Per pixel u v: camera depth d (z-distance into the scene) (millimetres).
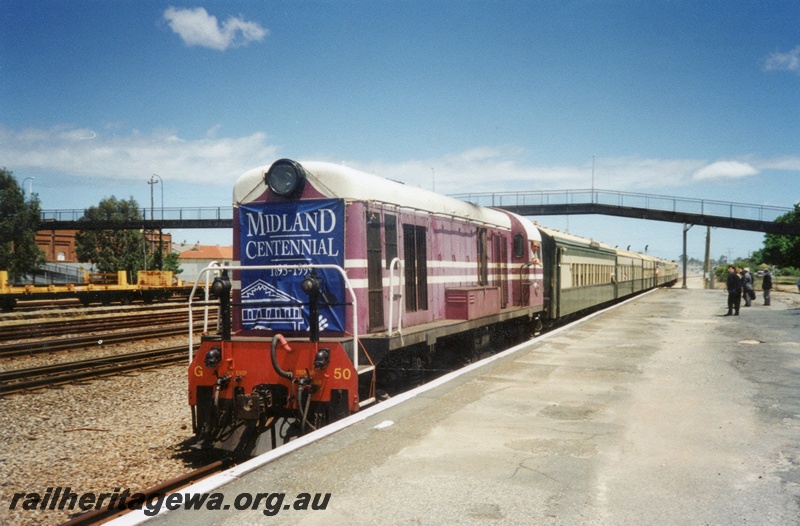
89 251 58750
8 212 46156
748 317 19156
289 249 7770
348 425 6055
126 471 6266
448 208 10508
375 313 7965
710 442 5555
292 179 7605
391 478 4605
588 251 22359
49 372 11531
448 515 3949
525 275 14375
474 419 6332
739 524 3836
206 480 4586
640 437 5703
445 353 10336
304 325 7652
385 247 8281
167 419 8344
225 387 6969
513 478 4609
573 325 16516
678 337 13672
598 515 3957
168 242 77438
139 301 32031
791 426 6109
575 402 7121
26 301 28047
